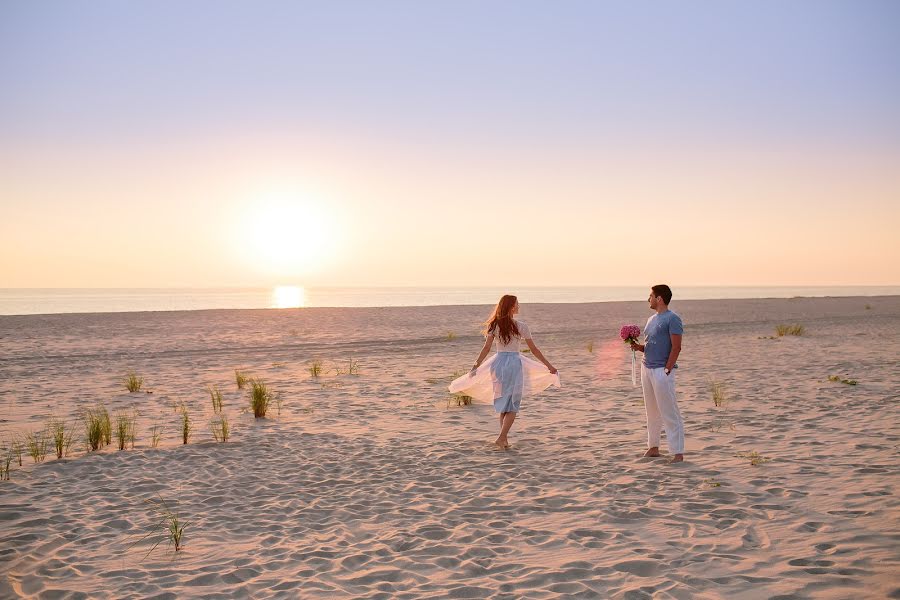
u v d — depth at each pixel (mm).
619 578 3939
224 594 3865
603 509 5285
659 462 6762
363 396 11586
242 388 12625
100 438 7898
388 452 7484
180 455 7430
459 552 4461
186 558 4453
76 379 13969
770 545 4363
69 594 3883
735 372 13594
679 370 14117
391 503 5633
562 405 10422
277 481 6355
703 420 8859
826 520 4793
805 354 16766
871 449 6918
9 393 12031
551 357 17781
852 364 14273
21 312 51594
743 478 6020
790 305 51938
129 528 5070
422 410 10219
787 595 3600
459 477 6406
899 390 10695
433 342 22656
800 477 5961
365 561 4352
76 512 5469
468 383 7969
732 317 35781
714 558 4172
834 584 3711
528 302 68438
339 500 5738
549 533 4785
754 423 8531
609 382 12883
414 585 3934
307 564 4312
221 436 8375
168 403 11016
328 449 7664
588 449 7453
